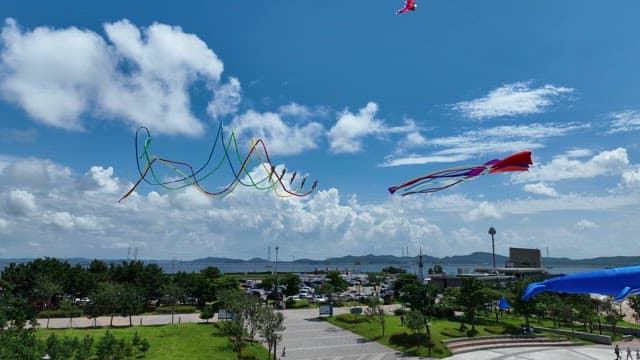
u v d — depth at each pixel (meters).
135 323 93.69
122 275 120.56
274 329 64.38
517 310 98.25
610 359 76.19
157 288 114.75
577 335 95.25
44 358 44.69
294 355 71.31
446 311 102.94
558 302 105.81
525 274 185.62
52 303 112.50
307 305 127.75
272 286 133.00
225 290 93.56
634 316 111.75
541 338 91.44
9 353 46.16
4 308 66.19
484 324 99.25
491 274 189.00
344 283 136.12
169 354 62.38
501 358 74.12
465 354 76.19
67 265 118.75
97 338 68.94
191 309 112.94
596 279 38.41
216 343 70.94
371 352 74.06
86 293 113.06
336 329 92.06
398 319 96.44
